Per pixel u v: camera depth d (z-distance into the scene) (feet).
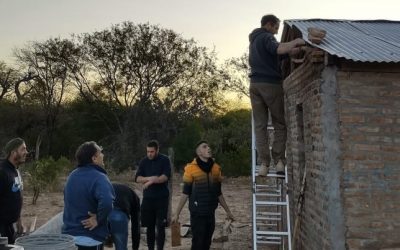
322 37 18.25
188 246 32.17
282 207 29.86
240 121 96.02
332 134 18.16
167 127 110.11
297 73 24.09
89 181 16.29
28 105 117.19
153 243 27.25
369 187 18.06
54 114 115.34
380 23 27.09
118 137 108.06
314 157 20.39
